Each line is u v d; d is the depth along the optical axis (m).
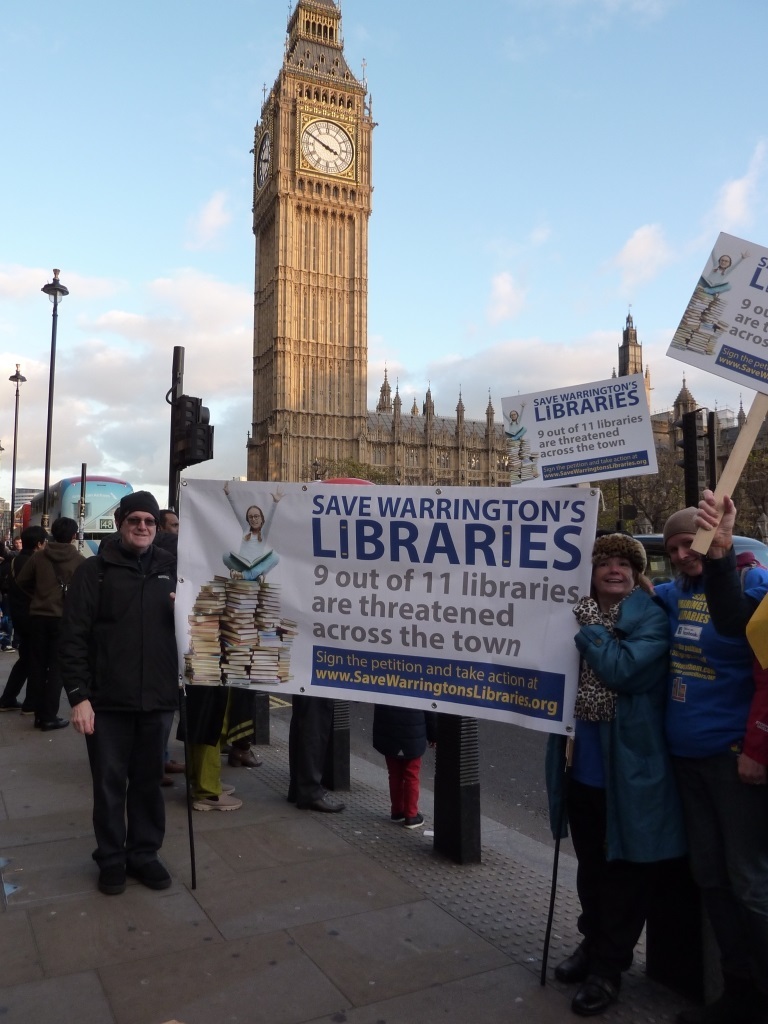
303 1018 3.01
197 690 5.56
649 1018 3.09
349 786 6.39
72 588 4.21
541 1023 3.03
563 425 5.86
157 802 4.35
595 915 3.37
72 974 3.31
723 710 2.99
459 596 3.80
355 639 4.06
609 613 3.33
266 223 97.25
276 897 4.12
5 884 4.27
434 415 107.00
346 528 4.09
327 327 92.12
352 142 93.75
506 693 3.63
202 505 4.35
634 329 107.25
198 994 3.16
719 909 3.02
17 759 7.22
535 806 6.28
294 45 96.88
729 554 2.92
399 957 3.50
